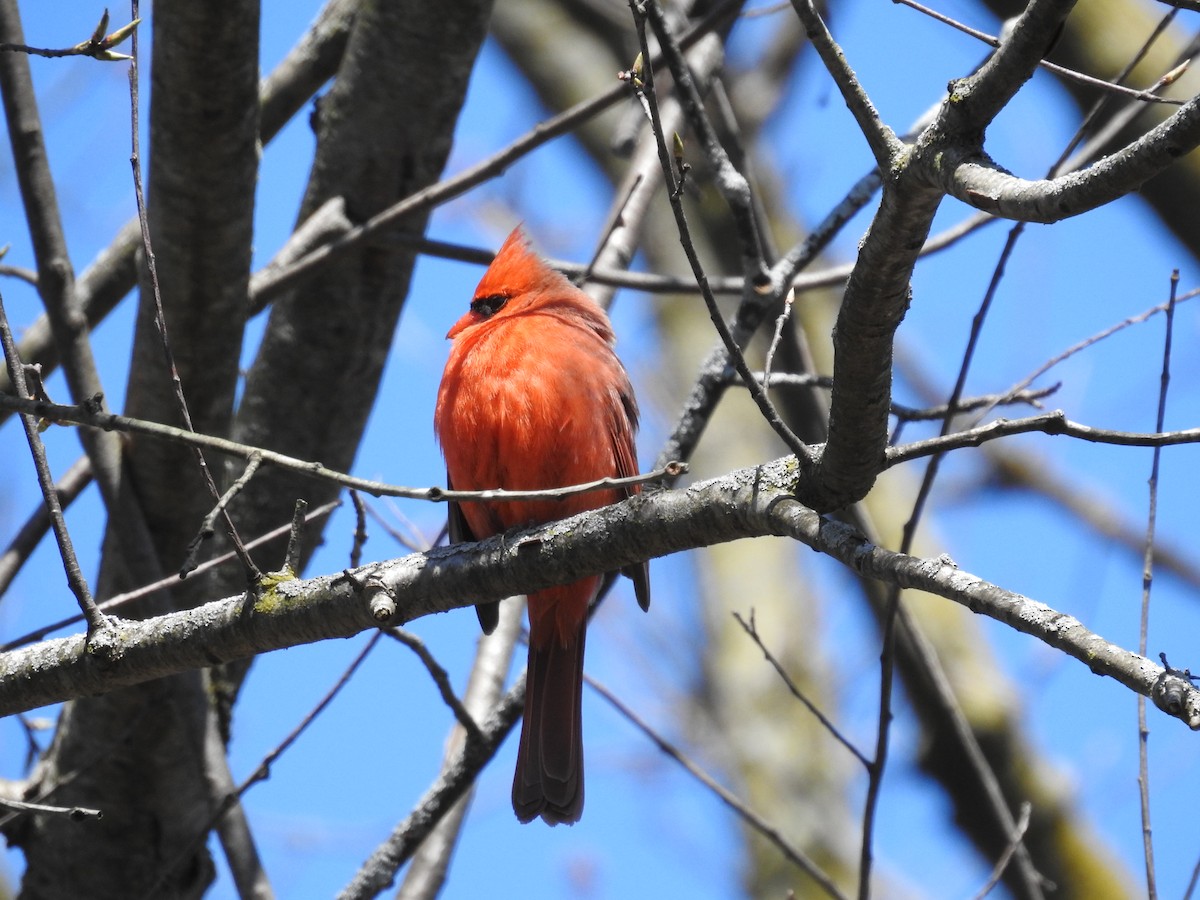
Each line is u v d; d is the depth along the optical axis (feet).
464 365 28.73
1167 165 13.42
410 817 26.91
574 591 28.27
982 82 15.53
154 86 27.76
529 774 28.27
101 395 19.66
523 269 31.65
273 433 34.12
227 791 28.12
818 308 56.03
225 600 21.54
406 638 26.27
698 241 60.03
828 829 51.80
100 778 30.48
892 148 16.49
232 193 28.50
